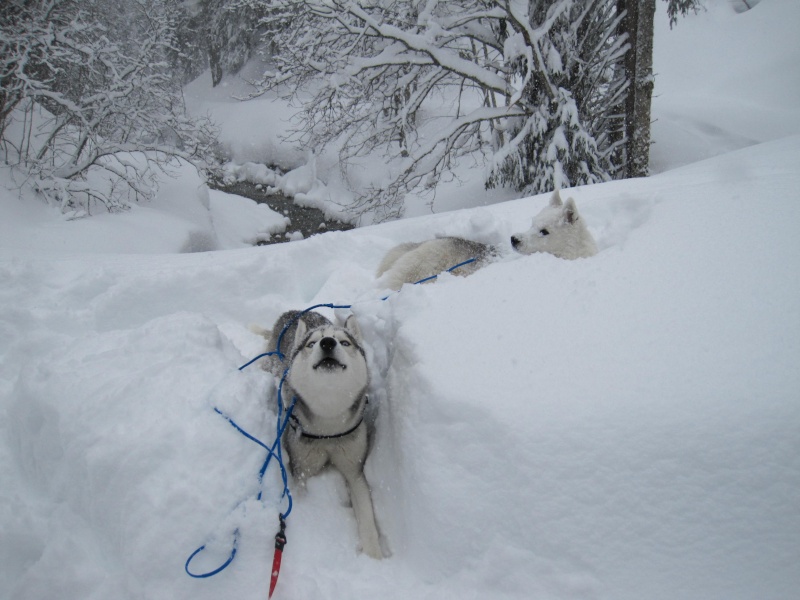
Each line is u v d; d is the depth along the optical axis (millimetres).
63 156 14117
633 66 12773
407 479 2668
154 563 2352
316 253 6188
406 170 13344
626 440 2254
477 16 12719
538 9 13273
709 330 2531
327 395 2855
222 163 23500
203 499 2492
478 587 2307
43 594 2391
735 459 2139
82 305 4652
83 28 12719
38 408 2900
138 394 2850
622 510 2195
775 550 2037
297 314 4336
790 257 2857
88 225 11359
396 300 3484
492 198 14812
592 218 5277
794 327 2447
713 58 22328
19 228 10617
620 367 2473
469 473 2439
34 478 2857
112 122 13969
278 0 12695
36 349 3758
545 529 2252
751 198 3613
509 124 14258
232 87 27438
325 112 13305
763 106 18438
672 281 2875
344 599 2430
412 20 13086
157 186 14508
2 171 12320
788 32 21812
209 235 14094
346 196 18922
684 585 2078
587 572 2174
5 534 2594
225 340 3936
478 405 2488
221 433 2725
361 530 2807
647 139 13023
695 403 2264
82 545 2502
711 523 2111
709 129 17172
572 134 12570
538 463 2311
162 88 14336
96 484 2537
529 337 2760
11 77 12297
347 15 12859
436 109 20859
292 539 2676
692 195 4023
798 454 2096
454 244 5227
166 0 17141
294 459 3059
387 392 3188
